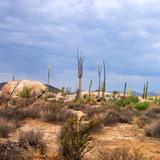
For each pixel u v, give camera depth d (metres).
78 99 37.50
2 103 32.88
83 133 9.77
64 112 21.16
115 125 19.23
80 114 22.84
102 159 8.61
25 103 31.44
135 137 14.75
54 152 10.25
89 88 44.53
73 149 9.64
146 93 52.97
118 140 13.56
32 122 19.17
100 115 20.50
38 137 10.75
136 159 8.45
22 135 11.06
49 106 24.58
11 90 47.56
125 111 26.80
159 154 10.84
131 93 43.50
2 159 8.97
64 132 9.98
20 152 9.62
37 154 9.91
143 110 32.56
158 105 39.06
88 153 10.16
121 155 8.48
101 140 13.12
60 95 46.53
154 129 15.07
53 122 19.16
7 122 16.16
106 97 47.25
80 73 42.69
